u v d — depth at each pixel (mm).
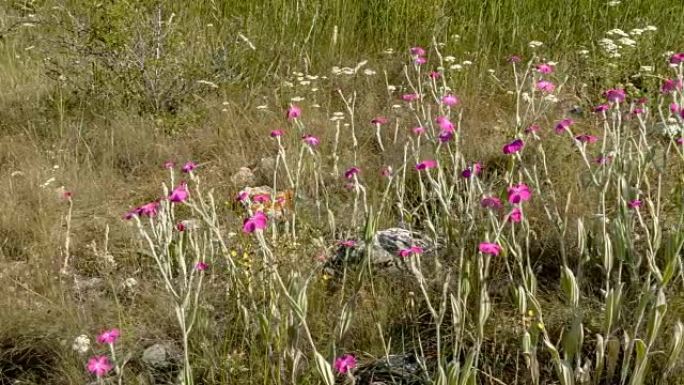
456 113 5539
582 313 2803
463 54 6520
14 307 3549
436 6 7039
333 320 3295
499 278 3434
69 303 3541
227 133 5625
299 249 3508
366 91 6262
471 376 2529
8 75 6723
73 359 3193
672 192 3672
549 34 6582
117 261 4109
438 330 2613
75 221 4625
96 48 6262
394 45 6926
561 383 2609
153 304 3574
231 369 2918
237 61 6758
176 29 6594
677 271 3215
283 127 5598
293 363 2799
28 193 4832
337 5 7203
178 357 3229
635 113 3518
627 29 6570
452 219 3486
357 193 3605
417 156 3492
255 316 3068
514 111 5719
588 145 4605
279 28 7098
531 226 3799
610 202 3777
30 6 7598
